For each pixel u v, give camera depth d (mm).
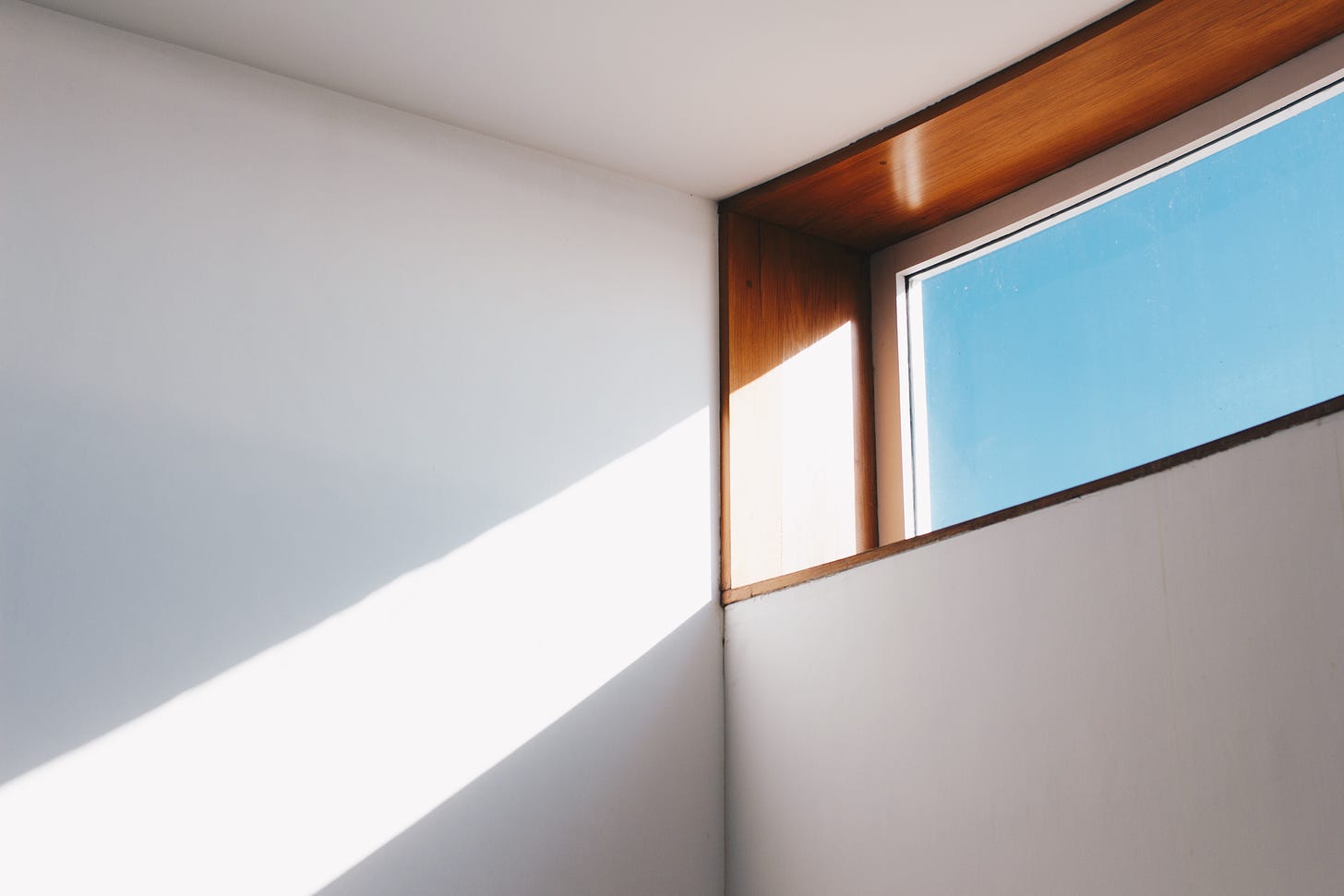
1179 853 1830
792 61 2629
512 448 2752
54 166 2436
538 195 2947
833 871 2477
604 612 2773
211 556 2395
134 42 2566
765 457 3047
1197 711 1842
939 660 2320
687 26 2525
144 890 2205
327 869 2354
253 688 2371
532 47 2602
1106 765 1968
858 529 3123
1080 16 2451
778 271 3213
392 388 2650
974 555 2289
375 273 2695
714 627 2920
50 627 2238
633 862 2660
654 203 3119
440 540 2617
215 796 2297
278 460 2498
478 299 2801
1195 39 2447
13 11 2473
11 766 2162
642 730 2754
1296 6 2342
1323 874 1637
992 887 2123
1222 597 1837
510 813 2549
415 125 2834
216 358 2490
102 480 2338
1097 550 2053
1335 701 1660
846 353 3254
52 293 2377
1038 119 2736
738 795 2783
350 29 2549
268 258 2590
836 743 2529
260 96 2668
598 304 2957
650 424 2953
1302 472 1754
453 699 2549
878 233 3273
